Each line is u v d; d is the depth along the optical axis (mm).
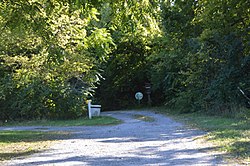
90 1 9656
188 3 21609
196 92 25906
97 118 28281
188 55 26031
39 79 20859
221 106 22469
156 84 36469
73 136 16188
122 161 8633
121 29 11938
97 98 47406
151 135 14352
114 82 47094
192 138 12500
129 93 48281
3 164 9031
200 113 25375
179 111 28984
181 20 24062
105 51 13938
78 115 29953
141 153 9758
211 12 19109
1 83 28203
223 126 15500
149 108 39750
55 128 22359
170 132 15141
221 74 22422
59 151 11102
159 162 8242
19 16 10625
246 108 20578
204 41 22906
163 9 24016
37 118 30516
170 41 28516
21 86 27672
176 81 31203
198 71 25078
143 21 11133
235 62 21703
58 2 10633
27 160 9547
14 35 16000
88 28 14172
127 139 13391
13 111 30844
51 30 11570
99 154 9961
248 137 11211
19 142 14609
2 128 24094
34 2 10461
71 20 13758
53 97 29594
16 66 19562
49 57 12617
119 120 25234
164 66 33156
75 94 29625
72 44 15586
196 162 7992
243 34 20625
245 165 7332
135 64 45562
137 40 39438
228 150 9203
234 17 18984
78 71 20953
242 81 21484
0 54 18375
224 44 22078
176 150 9969
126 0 10594
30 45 17016
